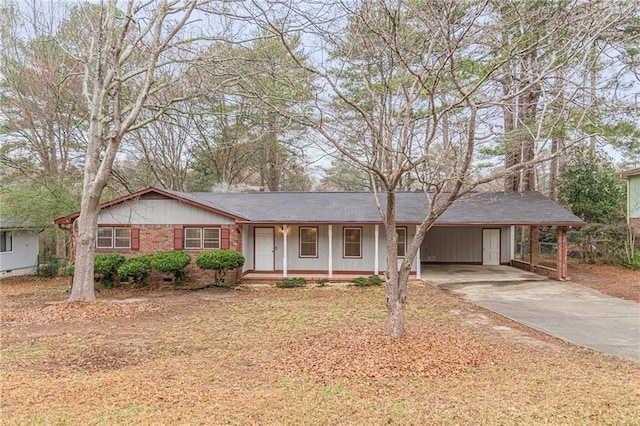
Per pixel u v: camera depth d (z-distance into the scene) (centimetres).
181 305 1279
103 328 991
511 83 911
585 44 718
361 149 1530
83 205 1255
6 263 2038
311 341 844
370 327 930
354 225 1841
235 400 560
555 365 703
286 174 3256
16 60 1931
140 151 2673
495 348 802
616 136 1370
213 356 769
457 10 706
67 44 1889
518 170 916
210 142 2758
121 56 1305
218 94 1502
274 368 696
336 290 1577
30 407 534
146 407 536
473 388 600
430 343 795
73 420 494
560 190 2270
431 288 1570
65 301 1252
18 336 921
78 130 2041
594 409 523
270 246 1892
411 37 833
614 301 1291
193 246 1688
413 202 1948
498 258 2275
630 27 808
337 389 598
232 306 1265
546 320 1045
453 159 900
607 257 2066
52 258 2167
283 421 496
